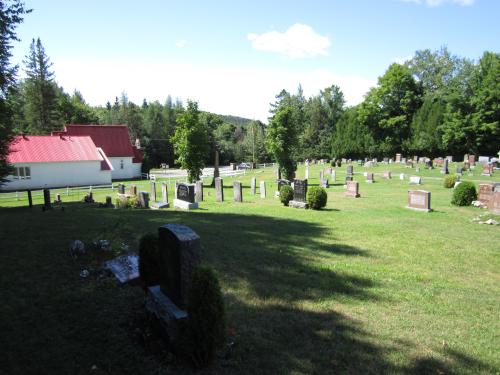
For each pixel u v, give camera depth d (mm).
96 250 9242
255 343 5734
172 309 5426
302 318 6660
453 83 61250
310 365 5230
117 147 59156
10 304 6703
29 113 75562
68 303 6770
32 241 10562
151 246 6949
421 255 11102
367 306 7344
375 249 11656
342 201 23297
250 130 96625
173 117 104812
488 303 7738
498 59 55094
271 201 24391
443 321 6836
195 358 4980
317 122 87688
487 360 5566
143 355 5285
